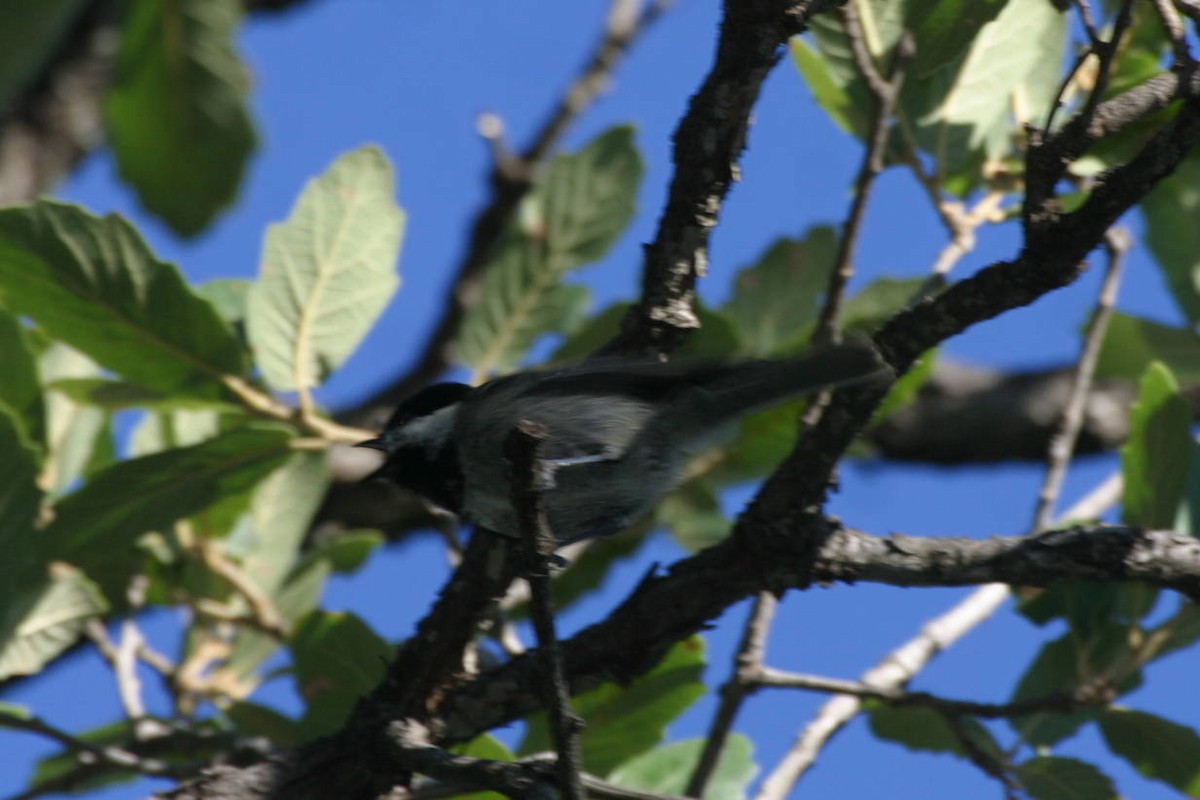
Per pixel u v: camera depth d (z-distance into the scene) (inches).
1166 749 325.7
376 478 345.7
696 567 273.0
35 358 338.6
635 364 285.4
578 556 425.7
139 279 317.1
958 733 307.3
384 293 338.6
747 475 403.5
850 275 319.6
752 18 257.3
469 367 413.4
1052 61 351.3
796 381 266.1
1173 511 318.0
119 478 322.7
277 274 333.7
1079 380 359.9
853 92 352.5
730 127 269.1
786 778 315.0
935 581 267.1
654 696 340.8
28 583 330.0
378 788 278.8
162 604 390.9
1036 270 249.0
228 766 285.9
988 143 345.7
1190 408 316.5
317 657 340.2
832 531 268.5
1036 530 346.9
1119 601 334.6
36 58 387.9
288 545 386.3
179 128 497.7
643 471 325.1
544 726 345.4
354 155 340.2
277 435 327.0
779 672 315.0
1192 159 417.4
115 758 341.1
